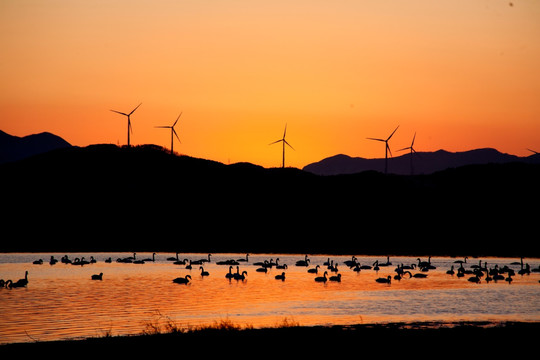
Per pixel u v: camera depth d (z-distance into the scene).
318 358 60.94
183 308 94.56
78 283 126.75
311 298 106.88
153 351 62.34
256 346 64.75
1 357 60.31
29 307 93.94
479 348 65.88
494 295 113.12
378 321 83.25
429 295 112.62
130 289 117.19
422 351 64.19
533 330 75.62
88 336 72.88
